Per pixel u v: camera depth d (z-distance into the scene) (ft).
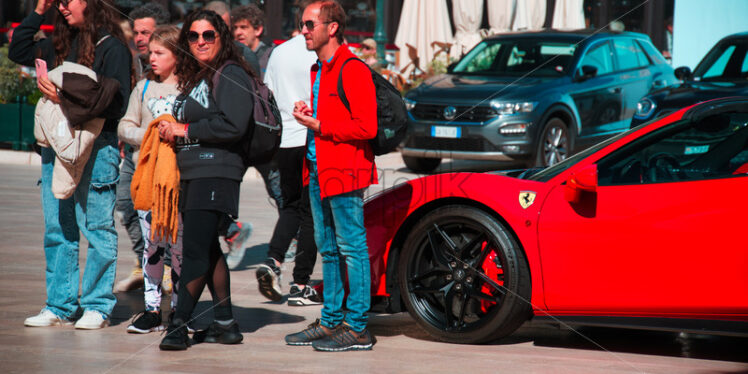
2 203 63.05
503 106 73.87
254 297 38.58
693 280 27.02
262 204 65.77
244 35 47.11
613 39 83.61
